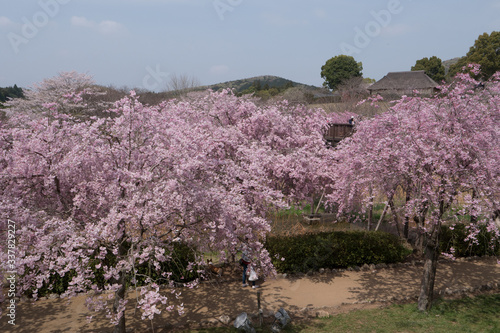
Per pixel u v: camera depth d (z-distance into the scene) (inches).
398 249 586.2
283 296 465.4
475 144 404.2
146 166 345.7
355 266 566.6
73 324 377.7
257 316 410.9
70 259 277.7
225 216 358.0
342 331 382.0
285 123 624.4
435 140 425.7
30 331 362.6
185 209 329.1
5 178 335.3
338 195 569.0
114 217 297.7
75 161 320.5
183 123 454.0
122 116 359.9
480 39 2260.1
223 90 631.2
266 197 434.0
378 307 444.1
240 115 632.4
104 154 331.9
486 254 630.5
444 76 2448.3
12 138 368.8
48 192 359.6
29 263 275.9
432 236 435.8
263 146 566.6
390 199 491.8
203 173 370.3
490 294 489.7
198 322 393.1
